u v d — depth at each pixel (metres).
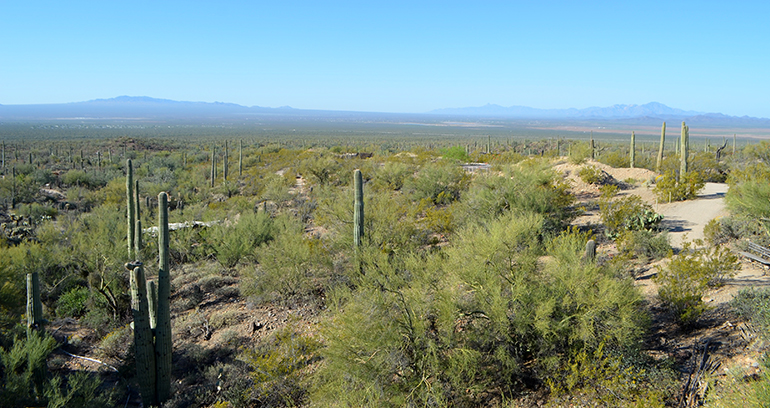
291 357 8.23
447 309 6.65
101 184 42.44
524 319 6.68
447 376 6.61
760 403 4.72
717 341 6.70
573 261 7.48
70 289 13.50
